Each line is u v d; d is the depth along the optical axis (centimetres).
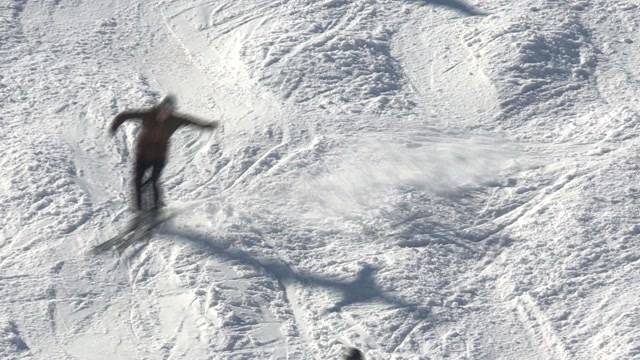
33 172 6612
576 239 6328
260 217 6425
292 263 6134
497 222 6500
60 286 5894
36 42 7925
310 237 6319
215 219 6375
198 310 5769
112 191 6594
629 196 6631
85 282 5931
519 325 5831
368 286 6000
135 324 5697
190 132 7106
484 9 8438
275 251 6200
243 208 6481
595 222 6438
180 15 8344
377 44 7956
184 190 6619
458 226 6450
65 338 5594
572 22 8294
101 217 6372
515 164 6944
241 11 8350
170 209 6425
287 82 7544
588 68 7875
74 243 6172
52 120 7112
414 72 7775
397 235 6350
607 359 5581
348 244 6291
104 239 6209
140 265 6053
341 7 8344
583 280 6072
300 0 8406
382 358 5566
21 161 6688
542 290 6019
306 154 6919
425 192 6662
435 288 6022
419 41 8062
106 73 7638
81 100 7306
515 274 6138
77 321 5700
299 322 5766
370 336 5694
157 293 5884
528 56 7862
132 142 6975
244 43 7938
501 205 6625
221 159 6875
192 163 6844
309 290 5966
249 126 7156
